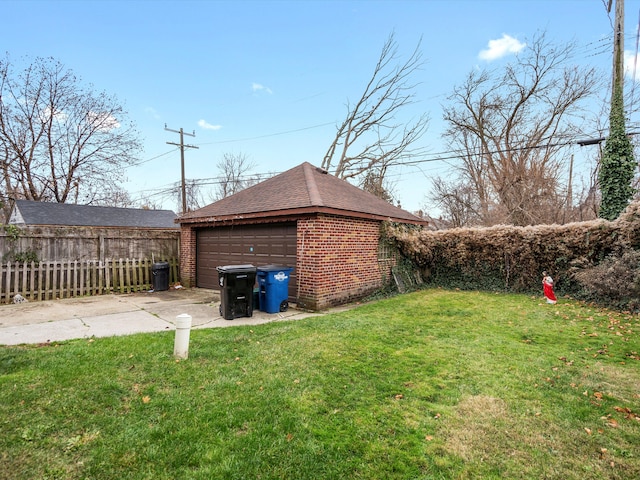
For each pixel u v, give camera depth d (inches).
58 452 97.0
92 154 847.1
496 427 114.1
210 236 433.7
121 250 422.0
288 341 199.6
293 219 325.7
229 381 143.6
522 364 169.3
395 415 120.6
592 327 240.4
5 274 331.0
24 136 770.8
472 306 316.8
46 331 220.1
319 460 96.0
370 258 386.3
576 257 362.9
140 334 209.2
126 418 115.0
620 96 458.0
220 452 98.1
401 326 239.1
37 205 655.8
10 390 129.2
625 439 108.7
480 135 850.1
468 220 885.2
